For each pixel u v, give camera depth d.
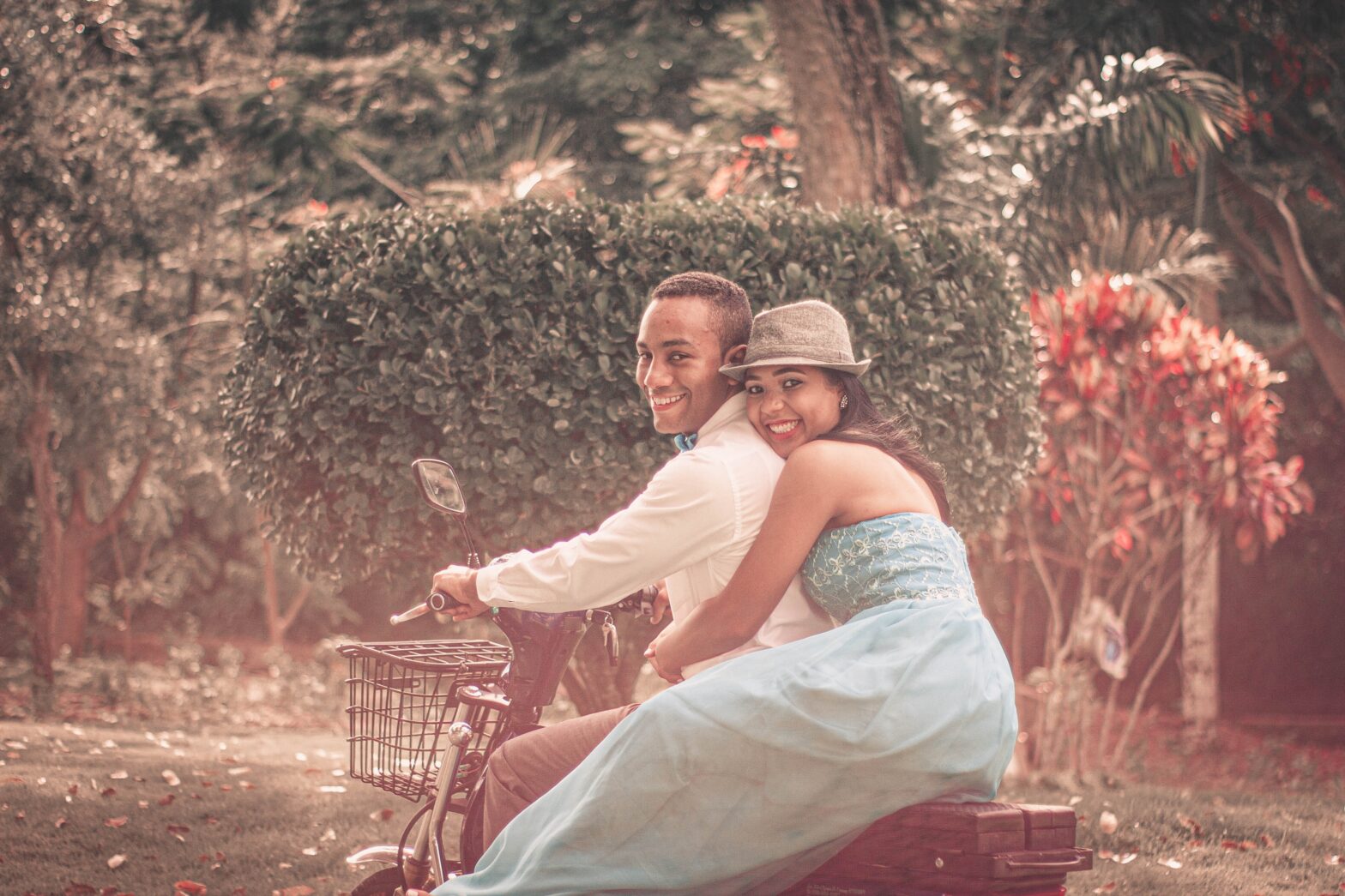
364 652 2.69
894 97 7.26
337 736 9.55
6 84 10.73
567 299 4.39
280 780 5.80
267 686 11.94
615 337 4.37
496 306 4.39
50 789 5.21
